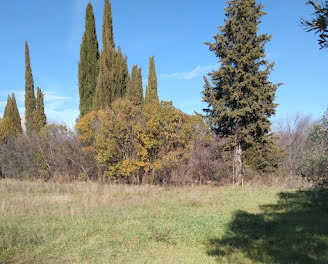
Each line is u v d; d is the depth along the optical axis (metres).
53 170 21.47
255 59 19.83
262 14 20.14
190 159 18.84
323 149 11.30
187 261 5.79
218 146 20.91
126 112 18.61
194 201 12.08
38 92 36.22
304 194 14.27
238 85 19.38
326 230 7.68
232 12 20.39
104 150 18.06
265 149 21.44
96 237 7.20
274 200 13.04
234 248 6.61
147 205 11.24
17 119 41.91
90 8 26.94
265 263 5.62
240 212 10.41
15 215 9.40
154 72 30.84
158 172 18.61
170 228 7.95
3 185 16.25
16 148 22.41
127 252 6.25
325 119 11.30
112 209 10.32
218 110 20.53
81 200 12.15
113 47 26.97
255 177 21.20
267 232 7.87
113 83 23.70
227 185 20.39
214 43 20.31
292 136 28.70
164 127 18.11
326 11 3.05
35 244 6.64
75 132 21.19
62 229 7.77
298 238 7.07
